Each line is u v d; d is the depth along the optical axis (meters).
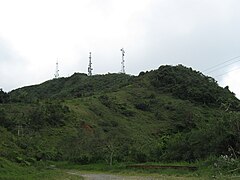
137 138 79.00
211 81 124.94
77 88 153.50
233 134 38.91
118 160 56.62
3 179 23.19
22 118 75.38
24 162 42.31
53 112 83.25
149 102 111.56
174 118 99.75
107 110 100.25
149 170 41.69
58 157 63.41
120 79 154.25
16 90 172.00
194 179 30.09
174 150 48.91
